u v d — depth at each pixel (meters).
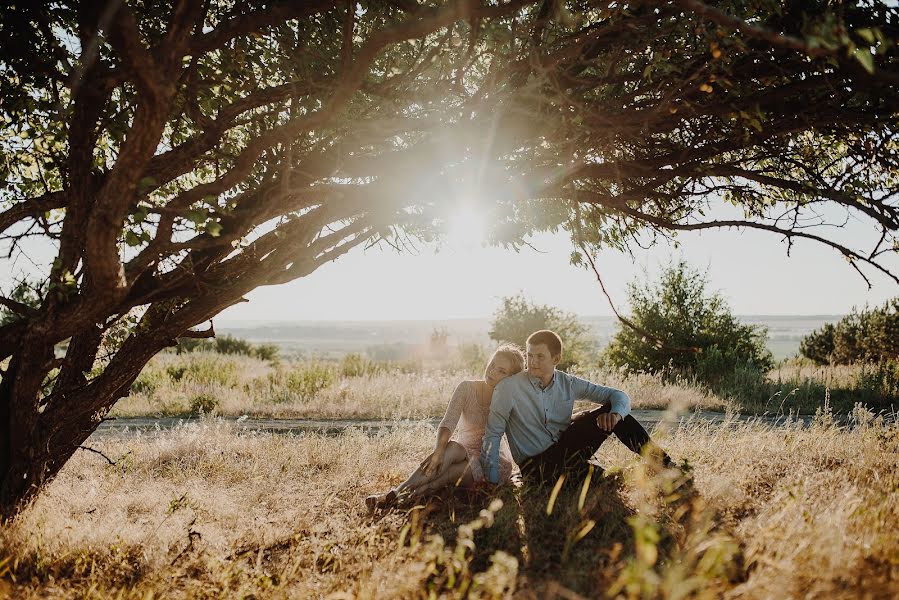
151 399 11.79
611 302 4.29
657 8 3.59
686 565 2.56
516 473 5.08
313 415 10.54
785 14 3.27
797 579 2.55
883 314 18.31
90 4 2.97
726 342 14.77
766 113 3.83
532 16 3.84
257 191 4.01
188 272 3.76
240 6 3.93
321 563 3.39
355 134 3.79
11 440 3.95
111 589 3.12
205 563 3.41
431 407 10.70
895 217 3.75
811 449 5.58
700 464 4.93
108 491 5.04
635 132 3.96
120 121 3.98
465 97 3.88
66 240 3.91
